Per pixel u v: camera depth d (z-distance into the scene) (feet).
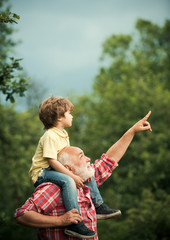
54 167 7.94
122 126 66.64
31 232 32.83
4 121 59.88
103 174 8.73
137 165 64.44
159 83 73.51
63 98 8.74
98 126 72.74
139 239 41.65
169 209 42.50
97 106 76.07
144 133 65.72
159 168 58.13
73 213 7.28
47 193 7.52
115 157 8.82
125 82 78.28
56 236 7.47
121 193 63.36
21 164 57.62
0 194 54.03
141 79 68.69
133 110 66.13
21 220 7.16
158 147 61.77
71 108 8.73
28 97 62.69
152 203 44.16
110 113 69.92
